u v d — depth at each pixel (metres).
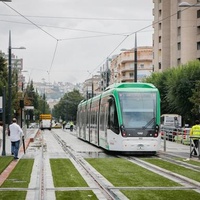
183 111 76.06
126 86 34.22
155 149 32.19
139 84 34.28
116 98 33.12
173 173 21.73
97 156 32.41
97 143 40.88
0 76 74.25
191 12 98.69
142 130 32.22
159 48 114.25
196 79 74.31
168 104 83.19
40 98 188.62
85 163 26.91
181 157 31.20
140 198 14.87
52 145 46.47
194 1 98.12
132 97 33.06
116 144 32.38
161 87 84.94
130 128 32.16
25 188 17.19
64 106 184.50
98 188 17.12
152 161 28.12
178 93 74.81
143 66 156.00
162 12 111.75
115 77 172.12
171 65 105.00
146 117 32.53
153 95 33.31
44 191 16.38
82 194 15.72
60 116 196.25
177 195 15.45
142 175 21.17
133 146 31.88
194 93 68.00
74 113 178.38
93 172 22.31
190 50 98.94
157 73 89.12
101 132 38.06
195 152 30.67
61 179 19.78
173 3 104.25
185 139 48.25
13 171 22.70
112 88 35.03
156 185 17.89
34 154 33.88
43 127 121.69
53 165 25.70
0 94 71.25
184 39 99.25
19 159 29.38
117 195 15.52
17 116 81.19
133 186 17.64
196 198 14.87
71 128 105.75
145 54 155.75
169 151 37.44
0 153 34.00
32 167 24.61
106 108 35.81
